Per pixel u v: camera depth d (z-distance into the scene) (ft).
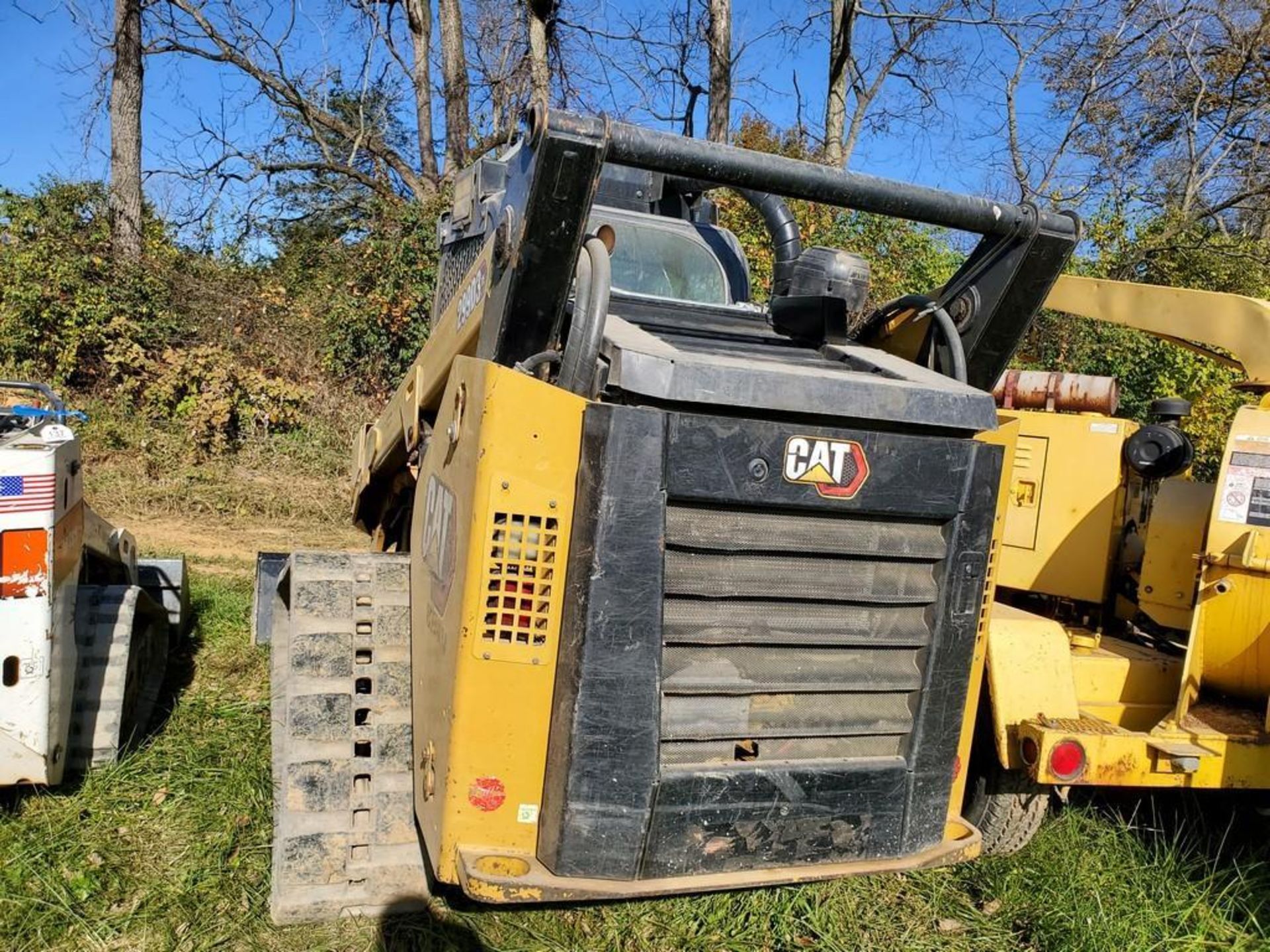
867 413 8.85
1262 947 10.33
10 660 10.83
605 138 8.51
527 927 10.17
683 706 8.79
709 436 8.37
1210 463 27.25
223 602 20.43
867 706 9.43
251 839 11.35
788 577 8.92
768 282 36.29
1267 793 12.52
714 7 44.68
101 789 12.10
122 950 9.46
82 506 12.42
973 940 10.55
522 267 8.90
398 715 10.50
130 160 45.52
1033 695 11.10
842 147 50.67
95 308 38.22
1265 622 11.09
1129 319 13.66
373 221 47.42
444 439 10.03
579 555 8.38
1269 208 44.65
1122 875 11.54
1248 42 44.42
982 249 10.99
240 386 38.37
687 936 10.28
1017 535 14.79
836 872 9.18
